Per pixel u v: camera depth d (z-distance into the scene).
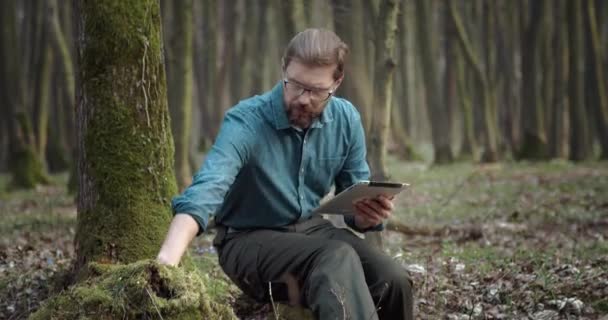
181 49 13.62
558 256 8.28
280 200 4.41
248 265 4.33
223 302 6.17
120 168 5.94
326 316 3.89
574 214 13.08
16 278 6.61
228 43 32.09
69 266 7.00
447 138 25.80
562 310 6.27
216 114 32.00
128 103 5.94
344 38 16.33
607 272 7.14
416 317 6.09
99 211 5.95
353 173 4.68
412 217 13.29
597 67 25.92
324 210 4.40
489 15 27.14
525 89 26.05
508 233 11.12
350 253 4.09
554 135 25.94
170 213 6.05
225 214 4.49
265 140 4.31
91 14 5.91
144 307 4.18
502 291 6.62
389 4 8.00
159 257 3.81
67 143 26.28
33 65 25.92
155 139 6.02
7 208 15.12
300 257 4.15
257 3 31.44
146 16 5.95
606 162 24.70
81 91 6.05
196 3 30.80
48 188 20.09
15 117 20.73
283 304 4.70
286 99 4.28
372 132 7.96
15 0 22.92
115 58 5.91
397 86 38.16
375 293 4.26
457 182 19.75
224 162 4.14
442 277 7.17
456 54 26.77
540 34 25.98
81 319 4.19
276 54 35.25
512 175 20.98
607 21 30.25
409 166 26.11
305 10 14.52
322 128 4.45
